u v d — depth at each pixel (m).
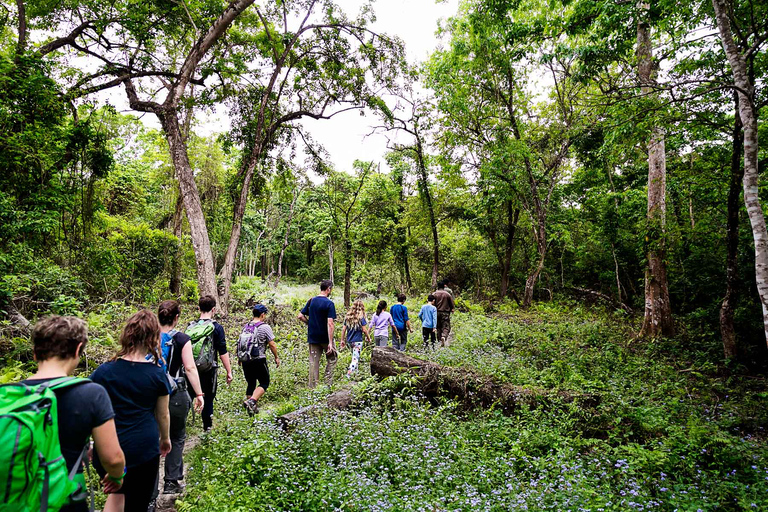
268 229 49.56
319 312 7.66
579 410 5.46
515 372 7.46
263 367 6.34
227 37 18.95
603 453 4.58
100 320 8.99
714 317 11.37
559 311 18.16
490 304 21.14
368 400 6.08
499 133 19.55
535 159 19.78
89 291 12.57
